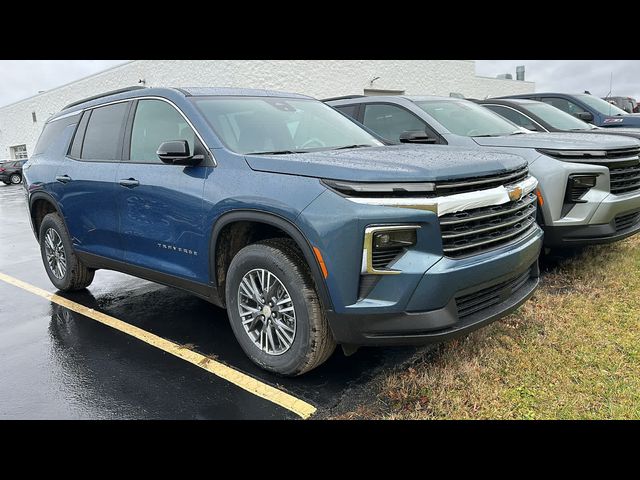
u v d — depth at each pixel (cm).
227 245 339
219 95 385
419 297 259
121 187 394
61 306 480
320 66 1616
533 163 458
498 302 304
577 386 295
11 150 3409
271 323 316
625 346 342
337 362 338
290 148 359
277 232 327
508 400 282
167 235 362
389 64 1817
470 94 2200
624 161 460
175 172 352
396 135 580
